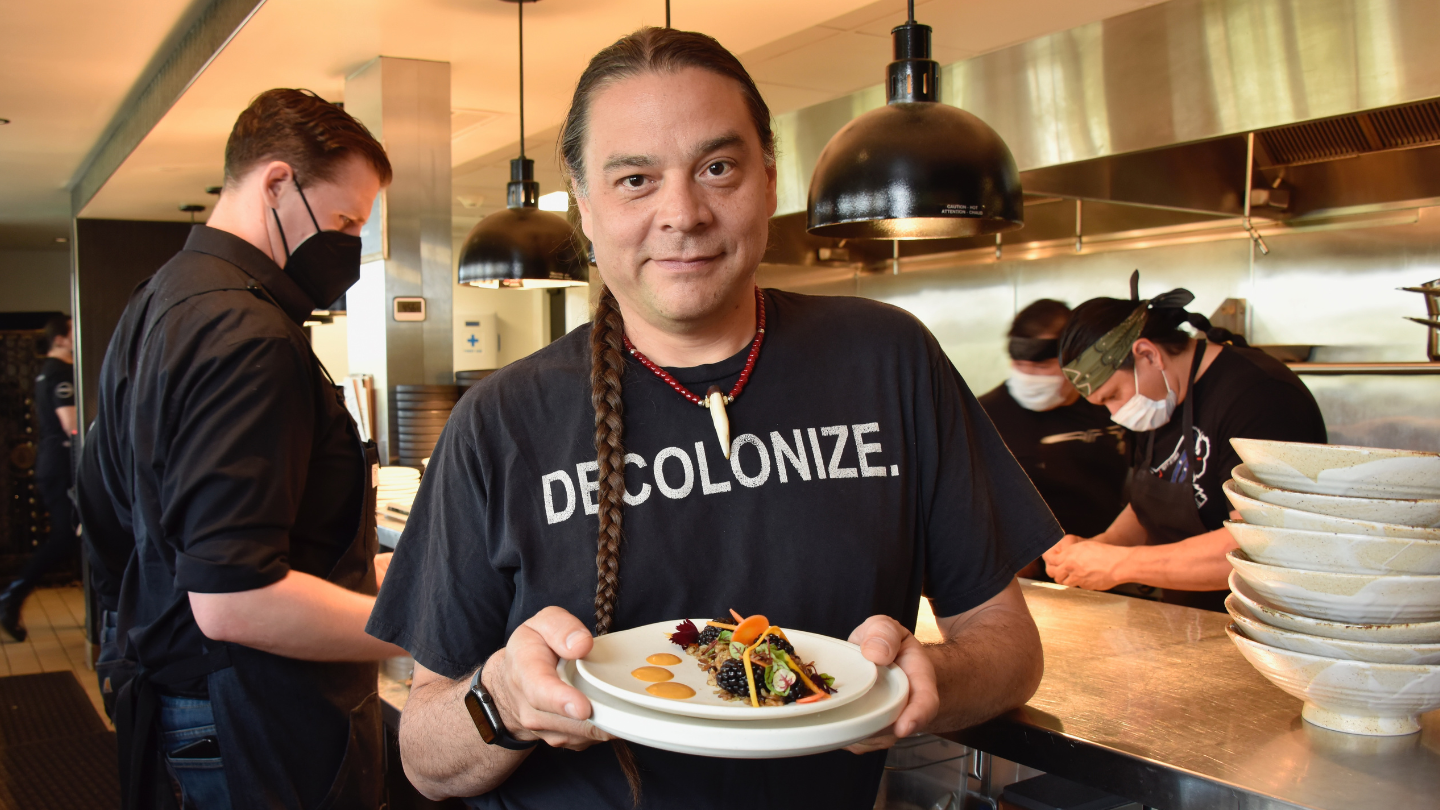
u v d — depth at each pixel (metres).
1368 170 2.82
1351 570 1.03
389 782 2.19
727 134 0.89
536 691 0.78
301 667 1.54
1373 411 2.96
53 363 6.05
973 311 4.10
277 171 1.64
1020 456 3.86
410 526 1.08
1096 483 3.62
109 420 1.60
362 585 1.70
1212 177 2.90
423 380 3.65
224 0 3.19
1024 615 1.09
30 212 7.18
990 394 4.01
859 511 1.00
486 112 4.27
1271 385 2.43
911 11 1.65
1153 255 3.50
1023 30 3.39
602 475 0.97
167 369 1.43
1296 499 1.06
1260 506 1.09
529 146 5.02
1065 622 1.55
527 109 4.21
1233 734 1.08
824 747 0.72
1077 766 1.08
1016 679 1.01
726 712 0.73
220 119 4.07
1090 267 3.69
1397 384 2.89
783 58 3.70
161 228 6.94
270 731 1.52
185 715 1.54
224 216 1.69
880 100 3.20
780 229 3.97
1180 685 1.25
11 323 8.38
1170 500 2.64
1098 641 1.45
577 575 0.98
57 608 6.82
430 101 3.55
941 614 1.14
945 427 1.08
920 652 0.85
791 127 3.54
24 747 4.21
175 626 1.51
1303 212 3.06
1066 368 2.71
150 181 5.38
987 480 1.11
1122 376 2.61
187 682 1.52
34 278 9.10
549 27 3.18
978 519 1.07
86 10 3.29
